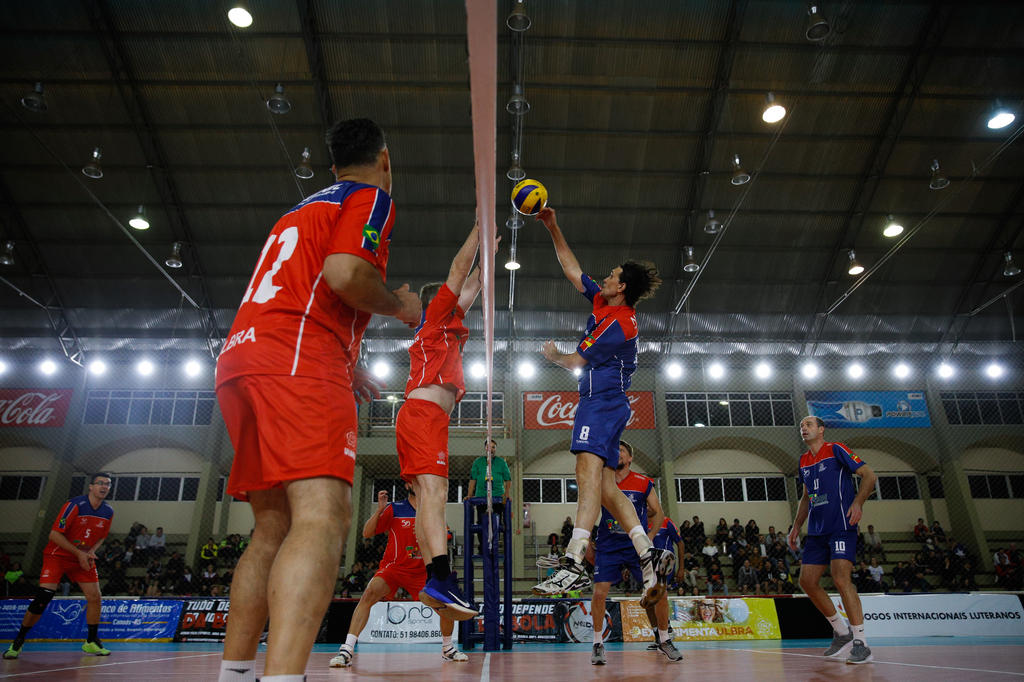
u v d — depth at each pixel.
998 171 17.88
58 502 20.11
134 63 15.33
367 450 19.66
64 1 14.34
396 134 16.72
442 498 3.76
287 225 1.78
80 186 17.64
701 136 16.86
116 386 21.38
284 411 1.50
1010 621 11.20
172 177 17.44
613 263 19.44
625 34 15.01
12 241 18.41
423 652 8.05
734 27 14.78
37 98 13.55
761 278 19.98
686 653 6.42
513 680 3.48
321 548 1.37
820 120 16.59
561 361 3.46
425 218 18.47
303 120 16.30
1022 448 22.33
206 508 20.58
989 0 14.62
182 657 6.21
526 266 19.53
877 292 20.50
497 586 7.30
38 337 20.62
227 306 20.09
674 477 21.59
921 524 20.44
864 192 18.11
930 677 3.22
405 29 14.88
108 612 10.81
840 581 4.98
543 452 21.17
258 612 1.79
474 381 21.53
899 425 21.64
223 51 15.10
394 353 21.06
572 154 17.19
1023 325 21.20
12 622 10.80
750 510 21.95
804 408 21.72
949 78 15.96
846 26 14.75
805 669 3.98
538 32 14.91
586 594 14.17
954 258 19.83
